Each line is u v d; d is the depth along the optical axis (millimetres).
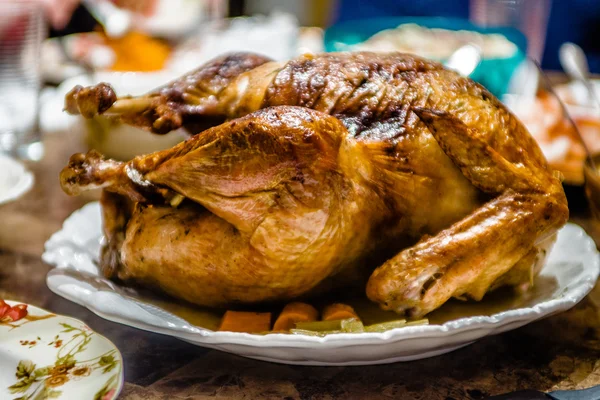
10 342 782
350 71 846
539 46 1633
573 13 1915
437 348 789
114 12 1791
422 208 822
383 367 807
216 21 1967
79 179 820
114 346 772
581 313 878
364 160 805
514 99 1333
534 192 809
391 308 804
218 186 781
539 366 808
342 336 760
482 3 1644
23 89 1327
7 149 1323
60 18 1761
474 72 1322
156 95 866
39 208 1114
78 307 899
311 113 788
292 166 775
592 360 814
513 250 800
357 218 803
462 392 781
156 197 817
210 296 832
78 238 934
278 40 1629
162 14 1882
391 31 1546
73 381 743
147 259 832
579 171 1044
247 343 766
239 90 854
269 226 784
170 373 804
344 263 824
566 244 916
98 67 1575
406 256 791
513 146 831
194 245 807
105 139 1139
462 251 788
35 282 942
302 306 822
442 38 1503
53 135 1416
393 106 832
